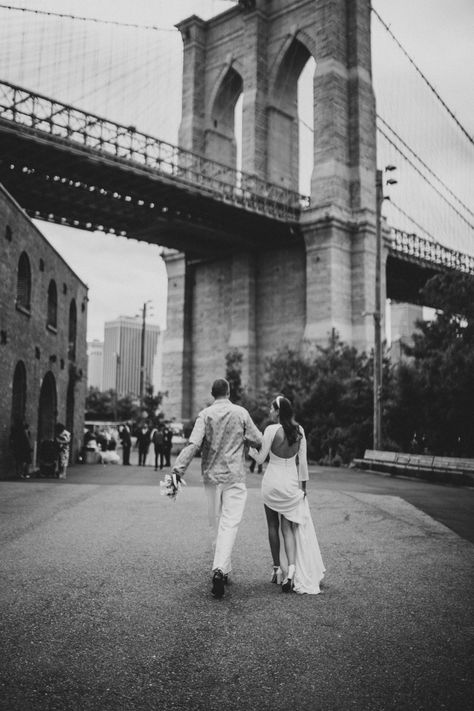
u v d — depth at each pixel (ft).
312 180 173.99
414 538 28.60
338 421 109.81
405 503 42.55
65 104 116.06
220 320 197.26
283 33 190.90
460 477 65.05
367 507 39.81
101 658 13.37
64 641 14.26
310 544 19.08
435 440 93.15
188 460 19.70
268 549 25.00
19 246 65.82
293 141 199.31
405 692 11.98
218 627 15.47
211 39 209.15
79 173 128.26
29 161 119.65
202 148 206.49
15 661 13.07
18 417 68.64
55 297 82.64
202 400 198.29
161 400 189.67
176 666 13.06
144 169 133.28
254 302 187.73
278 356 129.08
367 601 17.89
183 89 209.15
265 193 171.73
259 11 192.34
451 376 86.99
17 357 65.82
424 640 14.71
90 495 44.47
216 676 12.61
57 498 42.04
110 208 147.74
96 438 118.21
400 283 211.61
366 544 26.78
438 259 200.44
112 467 90.02
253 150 187.62
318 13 179.22
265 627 15.51
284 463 19.93
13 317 64.44
